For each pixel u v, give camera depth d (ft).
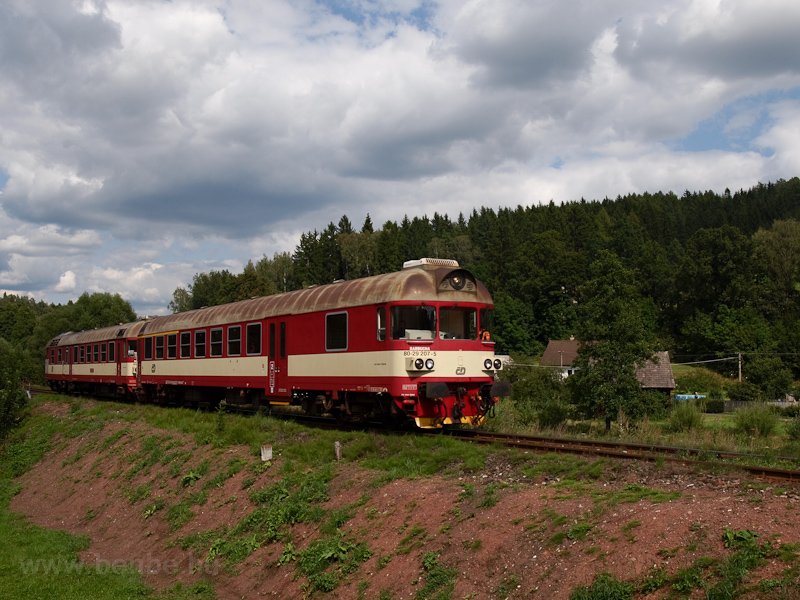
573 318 279.69
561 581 25.29
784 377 183.73
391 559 32.53
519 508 31.55
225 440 58.80
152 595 40.01
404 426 55.98
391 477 40.91
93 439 78.33
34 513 66.08
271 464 50.08
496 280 334.03
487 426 62.64
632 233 370.32
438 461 42.24
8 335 320.29
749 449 45.11
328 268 371.56
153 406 87.92
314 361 61.05
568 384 76.89
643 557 24.48
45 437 89.45
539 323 294.87
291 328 64.69
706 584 21.97
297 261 385.09
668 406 74.59
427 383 51.26
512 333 281.95
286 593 35.14
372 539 35.06
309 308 62.08
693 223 490.08
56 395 125.49
